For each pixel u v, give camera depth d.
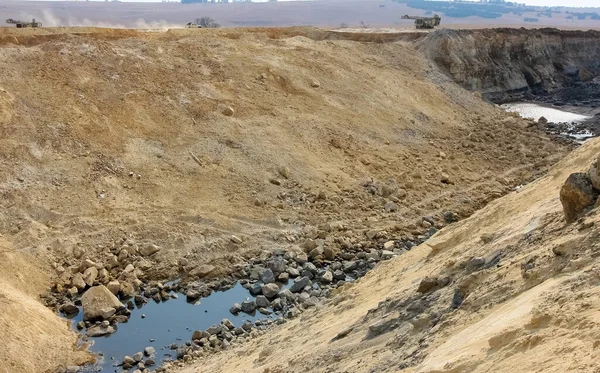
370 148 29.44
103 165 22.61
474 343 6.70
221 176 23.92
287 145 27.06
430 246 13.11
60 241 18.91
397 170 27.81
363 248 21.09
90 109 24.91
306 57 37.00
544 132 37.44
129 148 23.91
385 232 21.97
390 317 10.01
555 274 7.59
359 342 9.77
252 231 21.14
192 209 21.62
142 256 19.25
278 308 17.25
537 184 13.43
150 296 17.78
